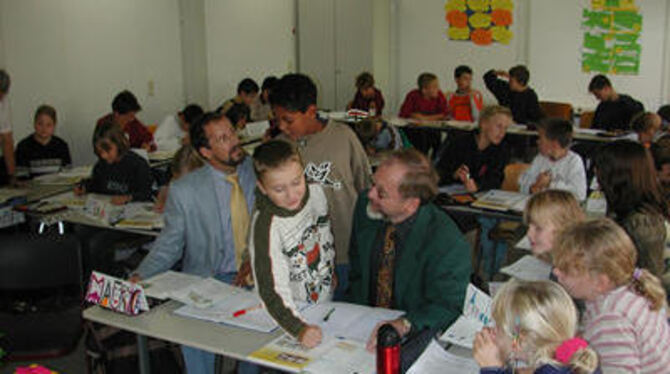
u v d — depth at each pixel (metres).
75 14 6.57
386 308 2.20
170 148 6.06
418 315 1.97
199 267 2.62
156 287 2.39
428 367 1.85
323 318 2.12
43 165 5.06
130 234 3.99
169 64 8.03
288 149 1.91
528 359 1.47
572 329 1.48
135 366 2.56
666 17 7.55
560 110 7.58
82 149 6.80
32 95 6.12
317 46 9.66
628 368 1.67
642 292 1.74
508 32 8.37
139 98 7.54
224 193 2.58
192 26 8.16
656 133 5.43
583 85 8.11
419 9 8.85
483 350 1.58
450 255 2.02
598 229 1.77
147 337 2.22
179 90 8.26
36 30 6.11
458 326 2.10
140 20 7.47
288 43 9.66
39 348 2.72
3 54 5.79
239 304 2.28
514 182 4.36
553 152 3.98
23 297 3.16
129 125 5.88
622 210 2.55
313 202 2.19
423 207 2.08
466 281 2.05
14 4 5.86
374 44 9.07
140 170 4.22
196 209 2.54
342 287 2.72
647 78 7.77
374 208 2.08
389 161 1.99
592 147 6.32
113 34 7.09
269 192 1.93
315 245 2.19
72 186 4.50
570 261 1.78
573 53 8.08
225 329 2.11
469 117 7.58
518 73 7.04
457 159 4.31
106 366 2.57
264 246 1.97
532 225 2.32
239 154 2.54
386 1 8.92
